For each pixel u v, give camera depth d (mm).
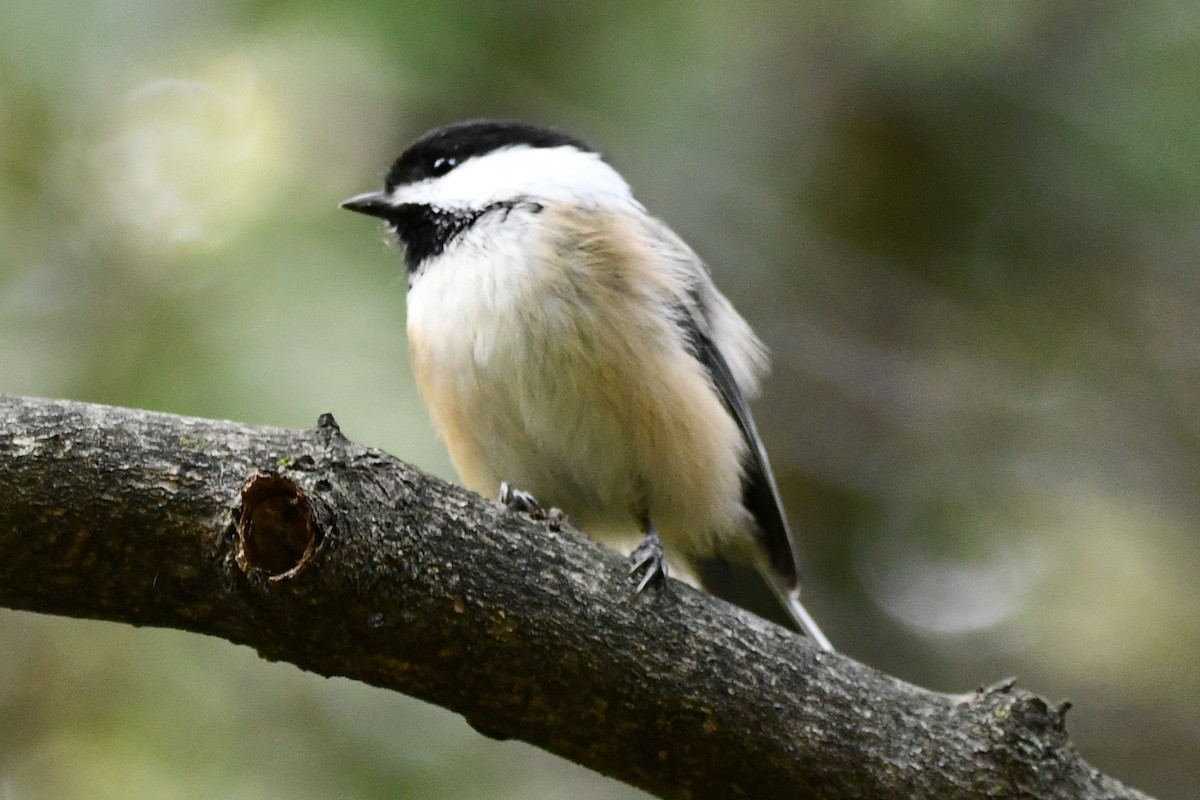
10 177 7758
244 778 7566
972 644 9234
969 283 9492
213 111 8102
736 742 4590
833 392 9383
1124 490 9219
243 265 7648
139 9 7699
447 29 8094
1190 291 9227
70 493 4133
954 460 9312
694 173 9086
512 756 8406
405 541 4262
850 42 8891
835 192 9656
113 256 7707
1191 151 8406
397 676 4367
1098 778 4715
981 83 8992
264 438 4297
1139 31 8508
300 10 7914
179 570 4203
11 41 7539
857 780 4617
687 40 8438
